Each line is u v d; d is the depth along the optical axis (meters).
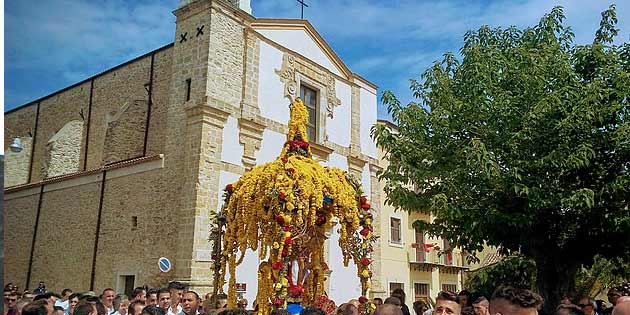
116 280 18.33
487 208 10.53
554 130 10.12
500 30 12.91
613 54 11.17
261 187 9.28
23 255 22.55
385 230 27.03
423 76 12.82
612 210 10.04
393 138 12.09
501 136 10.67
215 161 17.77
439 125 11.69
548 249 10.97
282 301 8.53
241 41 19.72
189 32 19.09
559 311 5.16
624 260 11.12
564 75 10.64
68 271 20.27
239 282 17.64
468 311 6.36
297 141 10.28
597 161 10.43
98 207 19.92
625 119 10.23
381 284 24.12
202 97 17.89
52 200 22.03
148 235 17.91
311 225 9.56
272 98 20.53
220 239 10.44
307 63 22.42
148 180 18.58
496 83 11.23
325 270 10.28
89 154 23.70
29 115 28.16
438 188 11.50
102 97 23.88
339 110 23.94
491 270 14.27
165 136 19.67
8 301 8.62
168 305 9.41
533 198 9.84
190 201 17.03
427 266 29.02
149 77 21.38
